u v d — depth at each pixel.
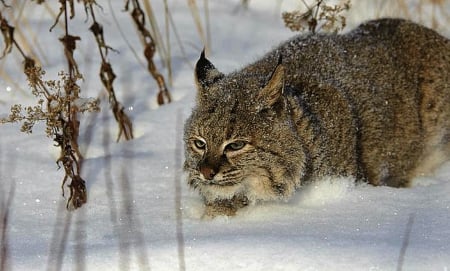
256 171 11.68
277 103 11.69
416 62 14.41
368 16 19.72
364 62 13.86
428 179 14.20
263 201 12.16
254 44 19.38
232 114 11.50
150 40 17.53
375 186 13.12
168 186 12.95
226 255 9.52
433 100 14.47
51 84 13.05
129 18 20.30
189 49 19.09
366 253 9.38
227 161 11.49
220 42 19.48
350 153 12.73
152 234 10.94
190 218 11.70
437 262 9.10
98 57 18.19
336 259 9.23
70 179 13.20
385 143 13.62
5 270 9.49
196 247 9.79
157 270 9.35
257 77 12.23
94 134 15.17
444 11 20.70
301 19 16.09
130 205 12.23
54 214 12.02
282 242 9.78
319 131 12.29
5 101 16.22
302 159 11.91
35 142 14.59
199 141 11.71
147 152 14.46
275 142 11.68
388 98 13.80
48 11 20.05
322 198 12.27
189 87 17.34
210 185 11.65
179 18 20.73
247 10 21.66
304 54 13.50
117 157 14.09
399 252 9.40
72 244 10.62
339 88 13.05
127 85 17.12
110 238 10.87
